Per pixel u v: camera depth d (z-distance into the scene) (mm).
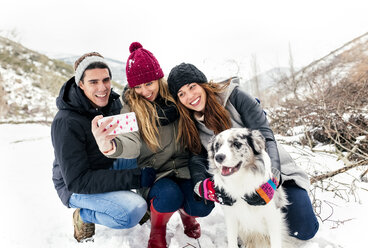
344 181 3643
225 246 2633
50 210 3588
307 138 5125
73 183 2363
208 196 2439
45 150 7344
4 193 4129
